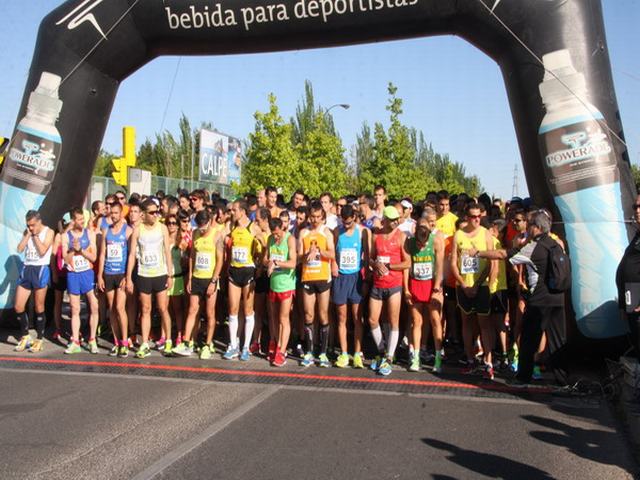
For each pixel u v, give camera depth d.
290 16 7.84
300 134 34.66
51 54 8.42
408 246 6.84
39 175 8.44
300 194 8.97
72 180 8.69
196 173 37.88
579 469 4.15
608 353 6.79
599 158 6.81
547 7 7.01
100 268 7.69
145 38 8.43
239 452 4.41
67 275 7.78
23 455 4.34
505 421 5.16
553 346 6.12
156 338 8.69
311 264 7.11
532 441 4.68
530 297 6.13
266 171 25.55
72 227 7.70
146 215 7.44
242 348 7.68
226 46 8.35
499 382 6.48
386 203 8.77
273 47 8.32
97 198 17.72
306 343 7.28
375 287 6.89
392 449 4.49
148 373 6.79
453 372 6.94
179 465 4.17
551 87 6.97
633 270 5.60
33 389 6.07
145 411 5.37
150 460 4.25
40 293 7.84
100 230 8.52
